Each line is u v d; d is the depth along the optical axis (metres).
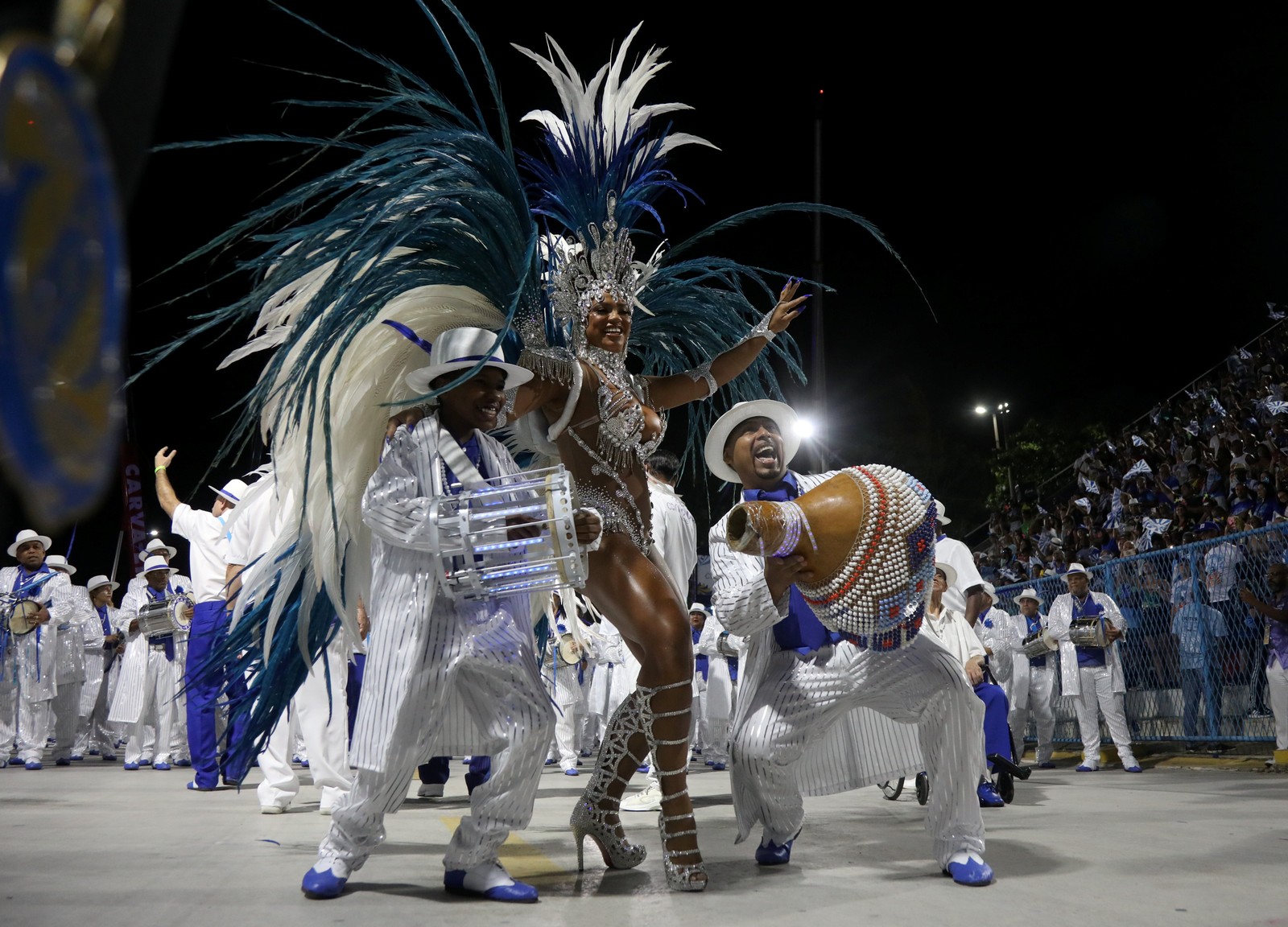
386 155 3.23
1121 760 9.67
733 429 3.92
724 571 3.55
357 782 3.00
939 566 6.54
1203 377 19.52
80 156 0.49
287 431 3.42
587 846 4.18
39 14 0.49
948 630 6.50
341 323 3.23
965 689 3.25
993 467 23.23
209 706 3.88
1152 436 18.28
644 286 4.02
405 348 3.60
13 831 4.62
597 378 3.61
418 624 2.99
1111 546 14.73
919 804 6.08
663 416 3.93
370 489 3.07
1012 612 12.69
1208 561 9.43
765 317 4.12
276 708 3.75
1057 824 4.75
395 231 3.25
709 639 9.98
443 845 4.20
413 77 3.41
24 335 0.46
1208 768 9.12
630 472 3.64
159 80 0.53
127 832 4.60
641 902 2.94
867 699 3.45
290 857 3.80
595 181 3.83
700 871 3.13
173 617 9.98
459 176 3.40
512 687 3.02
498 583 2.99
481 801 3.02
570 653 9.85
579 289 3.68
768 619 3.38
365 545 3.66
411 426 3.14
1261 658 8.84
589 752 13.84
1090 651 9.72
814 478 3.95
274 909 2.78
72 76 0.49
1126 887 3.07
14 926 2.54
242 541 5.69
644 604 3.40
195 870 3.48
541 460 3.97
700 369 3.98
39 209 0.47
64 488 0.48
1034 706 10.34
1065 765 10.71
